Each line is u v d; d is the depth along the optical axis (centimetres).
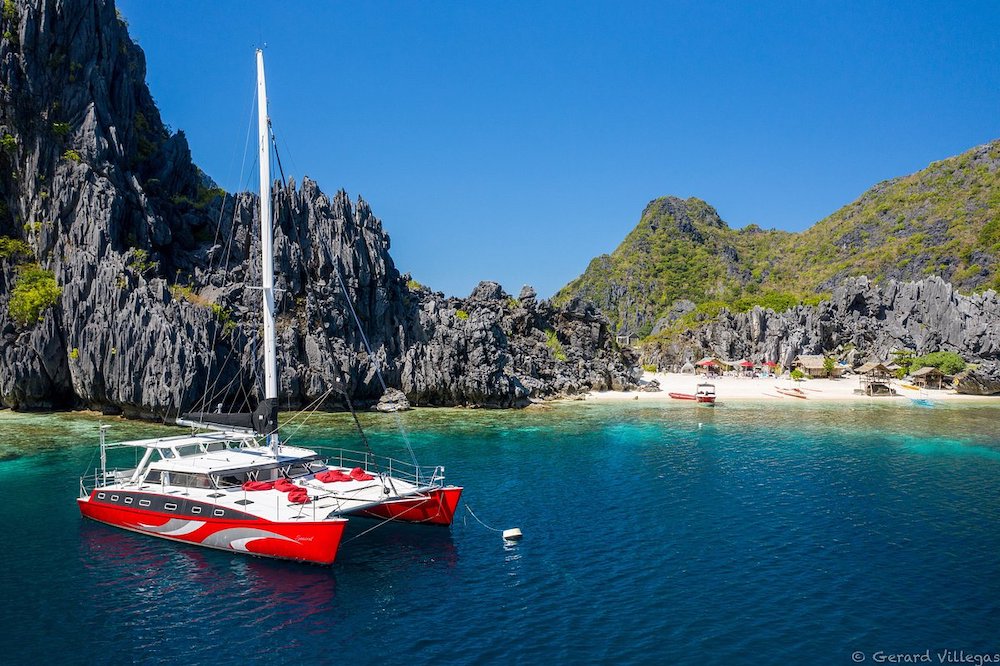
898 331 14775
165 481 3322
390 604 2573
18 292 6800
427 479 4631
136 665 2106
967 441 6538
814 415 8625
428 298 9650
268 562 2948
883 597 2700
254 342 7181
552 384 10131
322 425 6725
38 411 6869
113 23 8125
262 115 3578
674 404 9750
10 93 7188
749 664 2172
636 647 2267
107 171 7375
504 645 2266
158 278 7012
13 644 2225
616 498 4178
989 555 3194
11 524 3406
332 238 8212
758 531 3541
